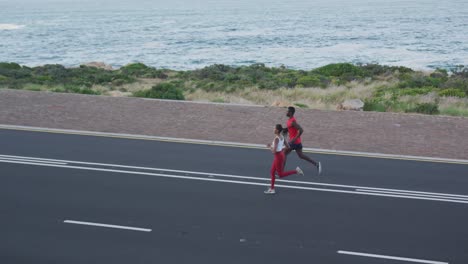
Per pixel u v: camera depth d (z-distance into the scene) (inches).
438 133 761.0
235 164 609.0
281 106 965.2
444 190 525.3
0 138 718.5
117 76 1640.0
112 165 597.6
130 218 436.1
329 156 653.9
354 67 1716.3
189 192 507.8
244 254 366.9
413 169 601.9
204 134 746.8
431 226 427.2
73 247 376.2
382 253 372.2
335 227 422.0
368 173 582.6
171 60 3051.2
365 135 748.0
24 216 437.7
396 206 476.1
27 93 1024.2
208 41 4264.3
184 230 411.2
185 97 1191.6
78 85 1459.2
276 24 6259.8
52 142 700.7
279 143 504.1
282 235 403.2
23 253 364.5
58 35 5280.5
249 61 2903.5
